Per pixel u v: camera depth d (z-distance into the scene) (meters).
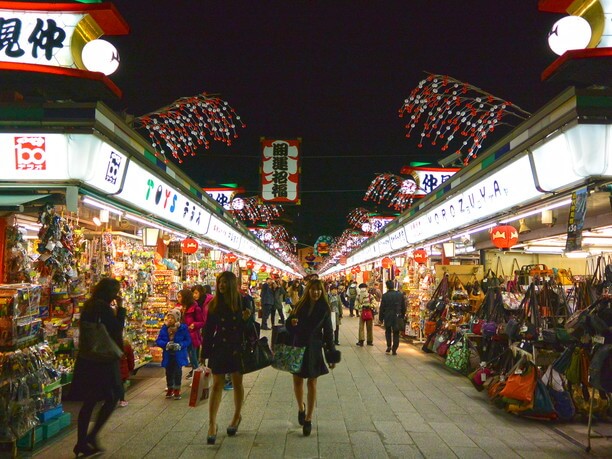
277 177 17.44
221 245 16.30
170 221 10.01
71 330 7.47
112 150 6.04
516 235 7.93
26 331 5.21
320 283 6.11
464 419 6.50
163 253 12.59
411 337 15.94
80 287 7.66
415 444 5.45
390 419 6.48
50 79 5.41
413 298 15.85
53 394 6.07
